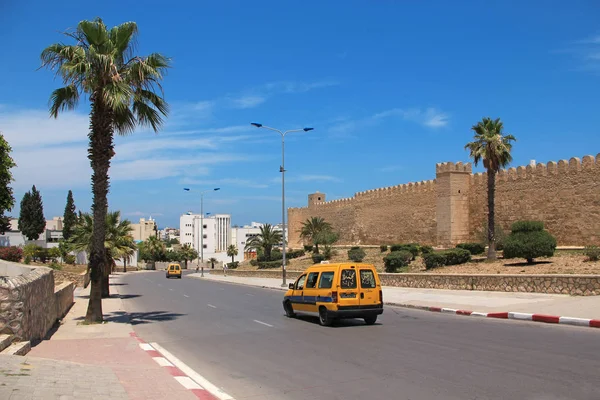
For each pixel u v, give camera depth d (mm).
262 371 9242
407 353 10461
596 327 13219
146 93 17266
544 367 8719
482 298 20875
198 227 146125
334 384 8062
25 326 11227
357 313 15203
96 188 16453
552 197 35750
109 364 9828
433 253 33531
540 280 20797
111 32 16359
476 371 8570
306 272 17234
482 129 33281
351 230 63594
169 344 12789
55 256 56750
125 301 27000
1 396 6098
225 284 46094
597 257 25781
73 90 16438
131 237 34031
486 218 42312
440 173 44875
